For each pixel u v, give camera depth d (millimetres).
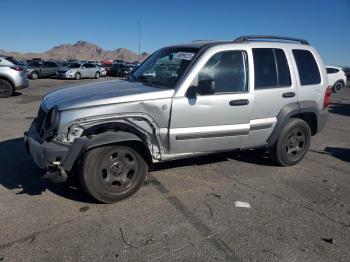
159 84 5168
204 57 5102
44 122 4625
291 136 6148
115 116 4555
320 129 6574
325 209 4656
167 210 4457
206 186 5246
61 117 4367
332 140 8688
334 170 6246
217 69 5207
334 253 3662
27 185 5090
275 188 5293
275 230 4070
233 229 4059
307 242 3846
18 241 3709
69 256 3479
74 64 34750
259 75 5609
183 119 4969
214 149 5383
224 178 5590
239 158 6574
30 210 4363
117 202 4625
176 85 4945
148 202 4660
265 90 5609
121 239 3785
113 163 4535
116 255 3510
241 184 5383
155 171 5754
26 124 9383
